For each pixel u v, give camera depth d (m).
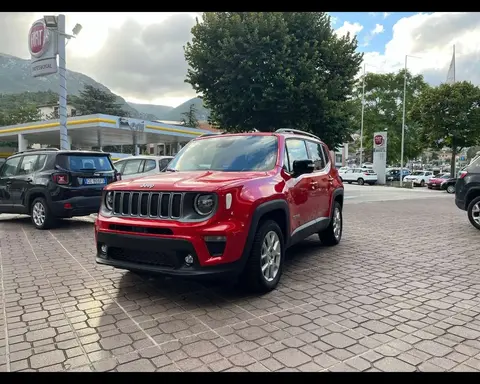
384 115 47.16
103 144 41.47
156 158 11.63
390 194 22.83
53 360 2.92
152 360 2.90
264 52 14.95
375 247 6.78
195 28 16.05
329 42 16.17
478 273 5.15
